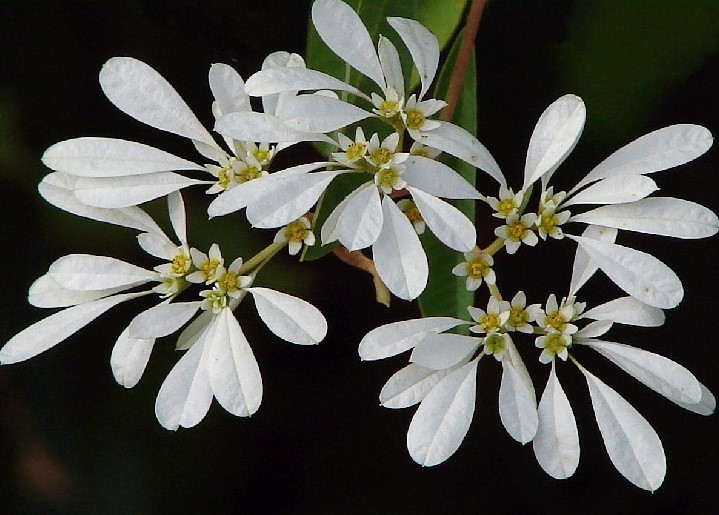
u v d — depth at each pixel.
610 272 0.23
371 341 0.23
